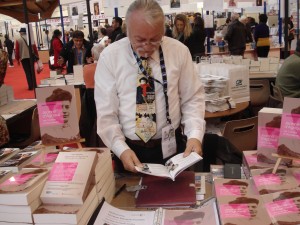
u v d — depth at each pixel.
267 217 0.98
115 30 6.45
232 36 7.58
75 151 1.25
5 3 5.51
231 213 1.01
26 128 3.42
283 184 1.14
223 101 2.96
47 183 1.08
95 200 1.15
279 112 1.30
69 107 1.28
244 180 1.22
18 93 8.35
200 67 3.34
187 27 5.82
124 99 1.47
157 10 1.27
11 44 14.60
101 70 1.50
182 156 1.37
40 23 15.92
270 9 9.99
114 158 1.62
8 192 1.00
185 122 1.54
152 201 1.23
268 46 8.12
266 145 1.32
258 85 3.77
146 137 1.46
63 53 6.23
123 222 1.10
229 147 1.93
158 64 1.44
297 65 3.18
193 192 1.28
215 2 3.78
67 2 5.12
